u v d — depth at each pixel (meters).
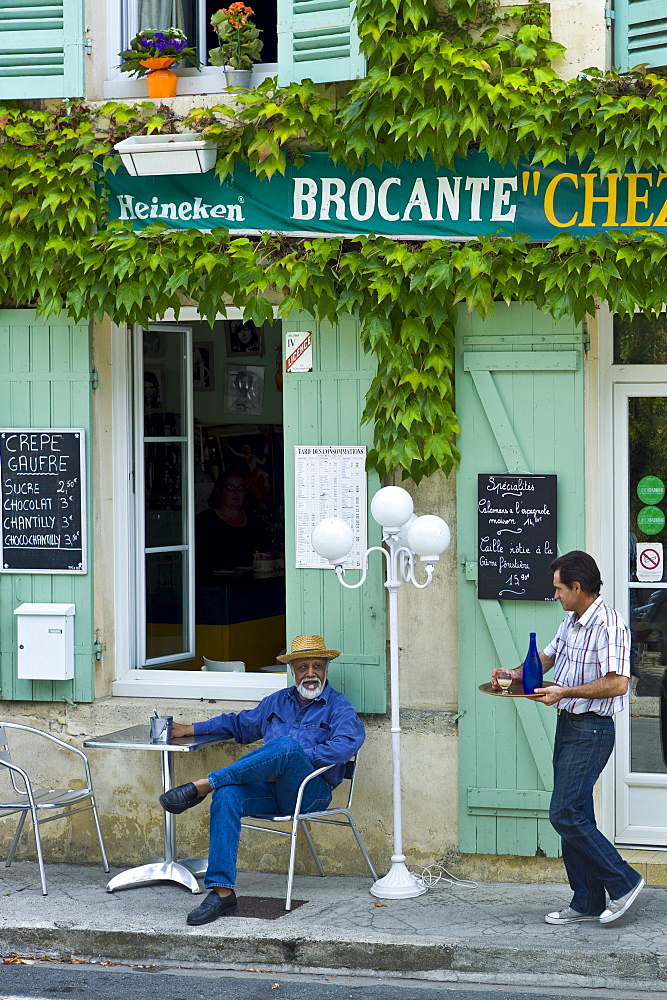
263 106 6.61
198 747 6.25
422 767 6.64
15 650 7.14
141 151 6.72
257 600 7.89
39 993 5.40
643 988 5.39
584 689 5.57
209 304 6.80
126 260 6.76
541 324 6.48
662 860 6.51
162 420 7.47
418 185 6.54
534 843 6.47
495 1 6.42
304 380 6.75
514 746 6.50
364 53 6.48
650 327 6.64
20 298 7.03
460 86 6.29
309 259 6.57
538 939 5.61
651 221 6.30
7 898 6.37
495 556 6.51
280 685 7.05
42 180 6.89
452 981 5.55
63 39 6.97
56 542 7.07
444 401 6.56
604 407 6.69
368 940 5.65
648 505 6.70
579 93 6.24
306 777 6.12
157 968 5.76
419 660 6.70
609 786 6.69
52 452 7.07
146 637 7.46
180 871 6.53
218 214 6.82
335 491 6.71
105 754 7.04
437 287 6.44
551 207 6.38
